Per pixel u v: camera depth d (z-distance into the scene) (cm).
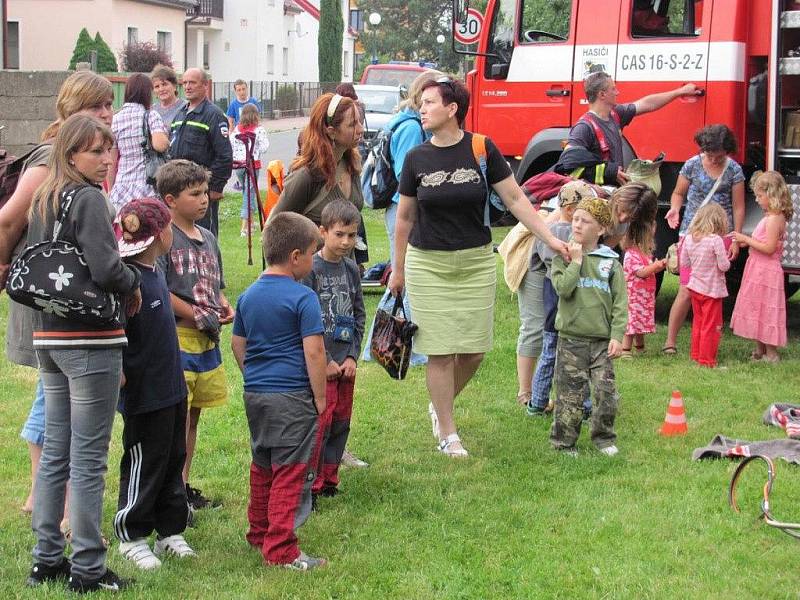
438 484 576
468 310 612
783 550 487
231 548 488
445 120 588
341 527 516
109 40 3684
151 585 442
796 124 889
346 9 6825
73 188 416
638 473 593
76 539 429
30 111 1505
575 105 1048
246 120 1480
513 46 1092
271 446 467
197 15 4616
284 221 476
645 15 990
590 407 689
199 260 510
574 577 459
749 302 847
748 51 932
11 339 491
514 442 650
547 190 812
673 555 481
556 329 636
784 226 834
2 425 663
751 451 616
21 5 3653
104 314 414
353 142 582
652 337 945
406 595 442
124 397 454
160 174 504
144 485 459
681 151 961
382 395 751
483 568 468
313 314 468
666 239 987
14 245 466
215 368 522
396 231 617
